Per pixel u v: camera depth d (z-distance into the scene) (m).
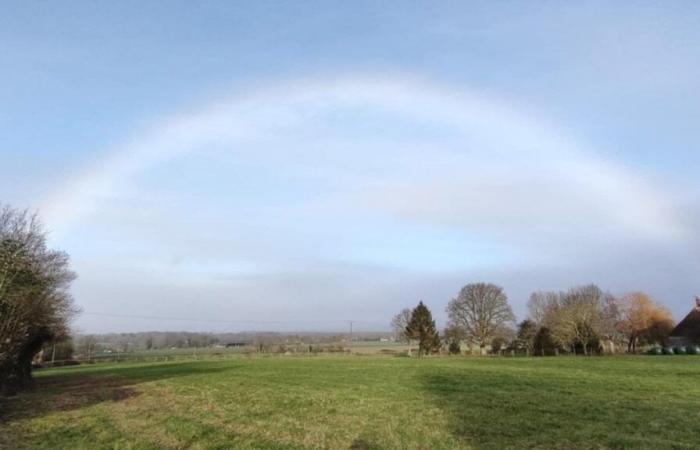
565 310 103.19
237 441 17.64
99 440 18.61
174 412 25.17
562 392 30.30
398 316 128.88
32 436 19.91
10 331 31.73
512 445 16.53
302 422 21.28
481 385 35.09
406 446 16.45
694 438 17.28
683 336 107.44
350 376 46.00
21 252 32.28
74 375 59.88
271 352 114.75
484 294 109.75
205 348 140.38
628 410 23.19
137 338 147.62
